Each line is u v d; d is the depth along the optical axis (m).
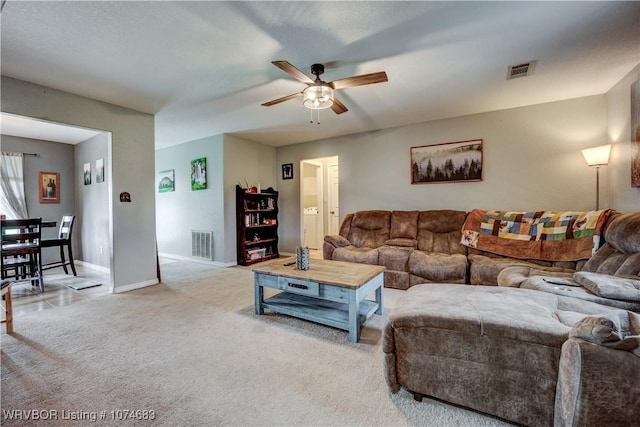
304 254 2.61
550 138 3.49
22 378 1.70
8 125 4.11
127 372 1.76
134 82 2.84
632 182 2.62
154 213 3.85
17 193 4.71
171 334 2.28
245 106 3.56
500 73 2.72
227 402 1.49
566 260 2.75
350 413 1.41
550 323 1.29
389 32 2.07
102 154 4.57
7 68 2.52
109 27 1.97
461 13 1.87
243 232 5.04
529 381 1.25
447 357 1.41
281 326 2.42
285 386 1.62
